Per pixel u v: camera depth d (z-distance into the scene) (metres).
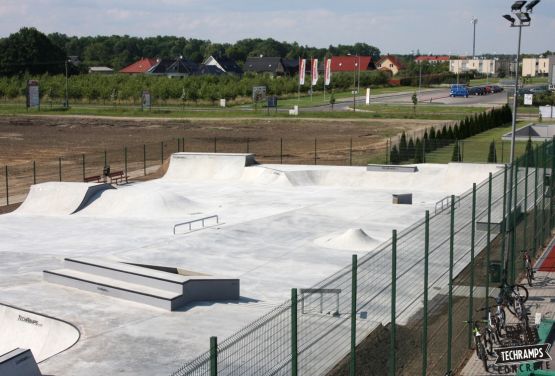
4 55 142.75
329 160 49.94
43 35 147.88
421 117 76.62
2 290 19.14
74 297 18.36
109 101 105.56
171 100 103.62
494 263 17.66
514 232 19.22
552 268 21.89
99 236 27.64
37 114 85.69
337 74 129.75
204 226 29.08
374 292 16.42
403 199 34.06
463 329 15.36
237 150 55.38
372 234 27.56
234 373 11.20
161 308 17.28
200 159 44.12
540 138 57.97
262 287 20.31
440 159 48.75
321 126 71.12
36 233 28.30
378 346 12.73
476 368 14.05
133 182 41.81
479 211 23.94
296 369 9.37
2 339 16.86
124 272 18.81
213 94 102.31
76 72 149.75
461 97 108.56
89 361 13.82
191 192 38.06
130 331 15.62
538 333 15.59
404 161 47.84
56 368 13.44
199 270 22.31
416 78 138.38
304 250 25.05
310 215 31.27
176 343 14.88
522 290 19.62
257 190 38.62
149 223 30.17
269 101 84.44
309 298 15.77
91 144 59.97
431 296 16.61
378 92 120.88
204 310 17.34
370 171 40.84
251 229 28.33
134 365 13.62
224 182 41.66
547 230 25.95
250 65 169.75
